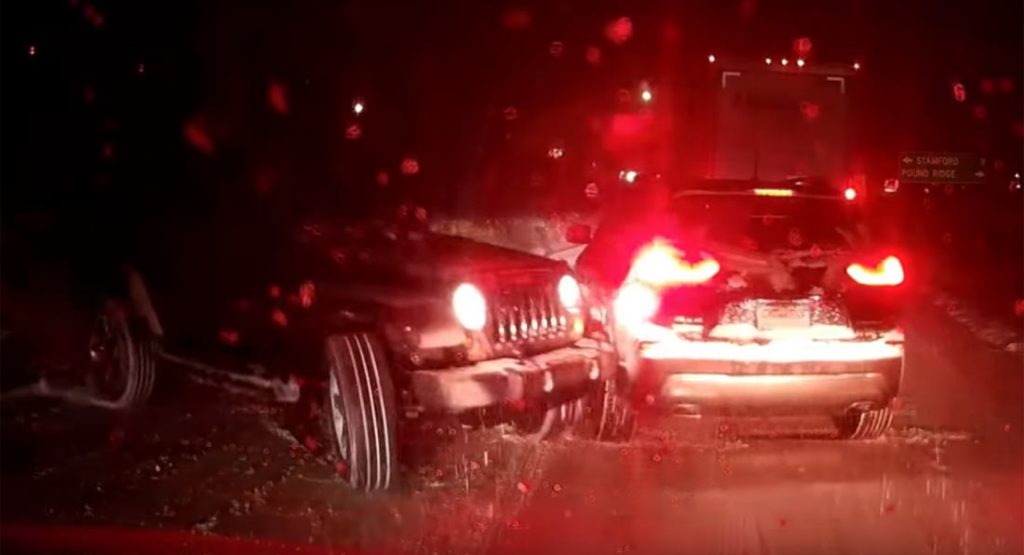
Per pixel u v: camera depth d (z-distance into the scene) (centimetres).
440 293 718
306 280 766
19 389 942
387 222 877
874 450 841
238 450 794
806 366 794
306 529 645
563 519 676
